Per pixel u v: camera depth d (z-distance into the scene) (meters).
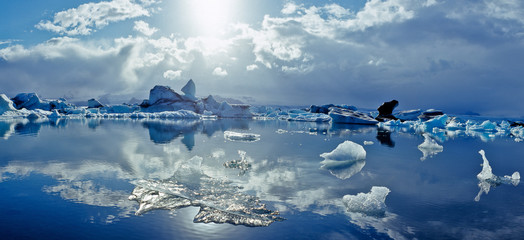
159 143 12.72
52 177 6.61
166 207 4.89
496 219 4.68
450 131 24.31
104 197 5.31
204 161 8.77
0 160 8.49
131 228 4.11
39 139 13.55
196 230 4.09
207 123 29.89
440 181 6.99
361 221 4.49
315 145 13.02
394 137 18.03
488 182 6.93
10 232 3.91
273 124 30.53
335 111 36.59
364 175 7.45
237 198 5.41
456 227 4.35
